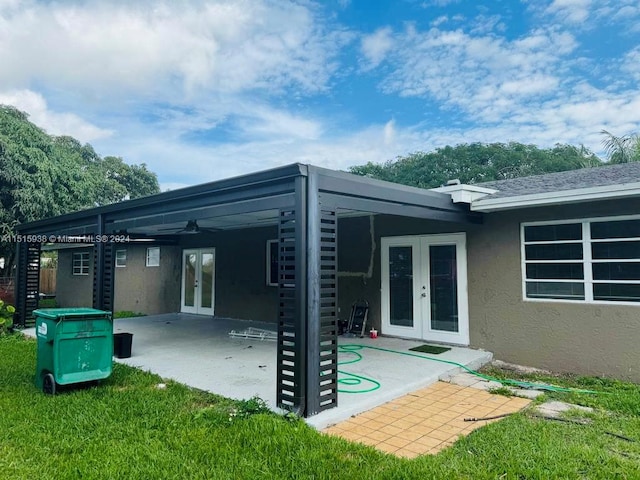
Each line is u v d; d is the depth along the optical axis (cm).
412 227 777
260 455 330
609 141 1540
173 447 346
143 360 646
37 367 514
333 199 459
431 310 752
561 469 310
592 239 588
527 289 645
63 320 484
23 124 1488
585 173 728
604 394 495
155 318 1143
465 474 306
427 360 622
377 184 508
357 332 823
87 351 501
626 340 553
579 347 590
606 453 336
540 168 2267
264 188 470
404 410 450
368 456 332
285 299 430
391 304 806
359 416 432
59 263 1775
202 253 1212
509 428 391
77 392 489
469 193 641
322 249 445
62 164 1612
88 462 321
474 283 699
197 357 666
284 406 421
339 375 546
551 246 625
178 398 465
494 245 678
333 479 297
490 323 679
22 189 1402
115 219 726
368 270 840
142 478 298
